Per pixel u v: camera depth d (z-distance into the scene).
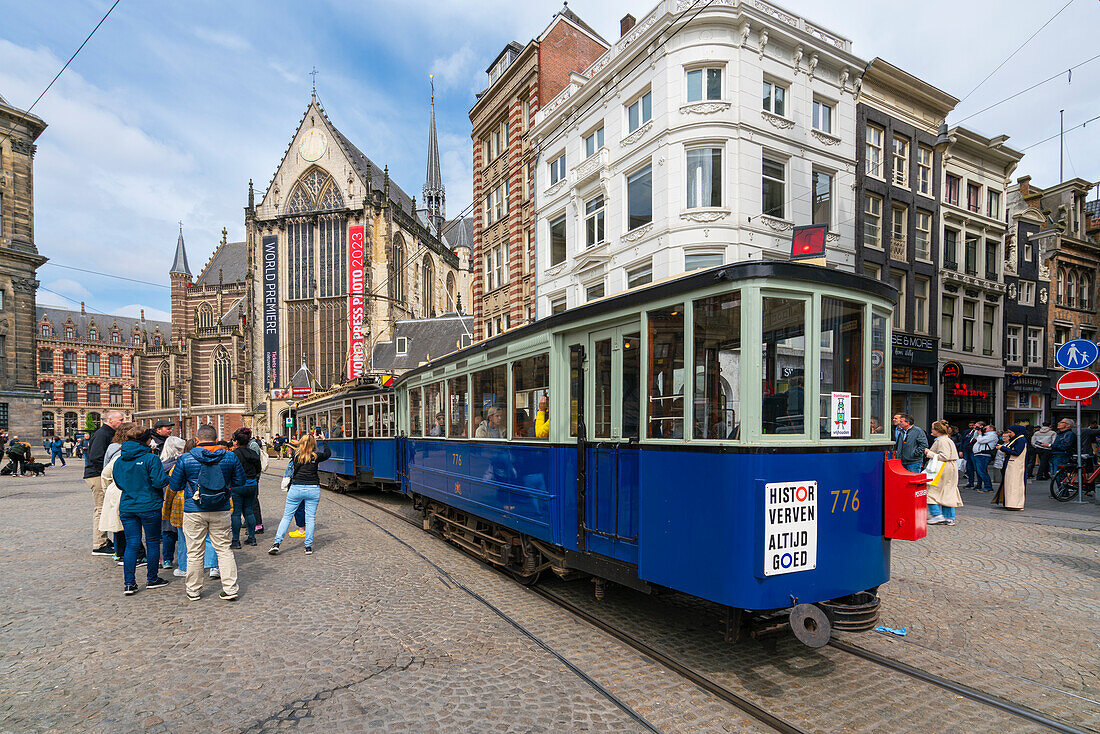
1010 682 4.44
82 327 93.56
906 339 20.31
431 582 7.30
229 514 6.57
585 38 24.77
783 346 4.34
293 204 62.84
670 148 16.22
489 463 7.72
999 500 12.54
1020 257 25.45
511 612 6.15
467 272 82.19
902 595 6.49
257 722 3.86
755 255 16.05
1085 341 12.20
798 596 4.19
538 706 4.09
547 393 6.29
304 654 5.00
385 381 14.65
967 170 23.06
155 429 9.59
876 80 19.53
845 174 18.23
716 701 4.18
